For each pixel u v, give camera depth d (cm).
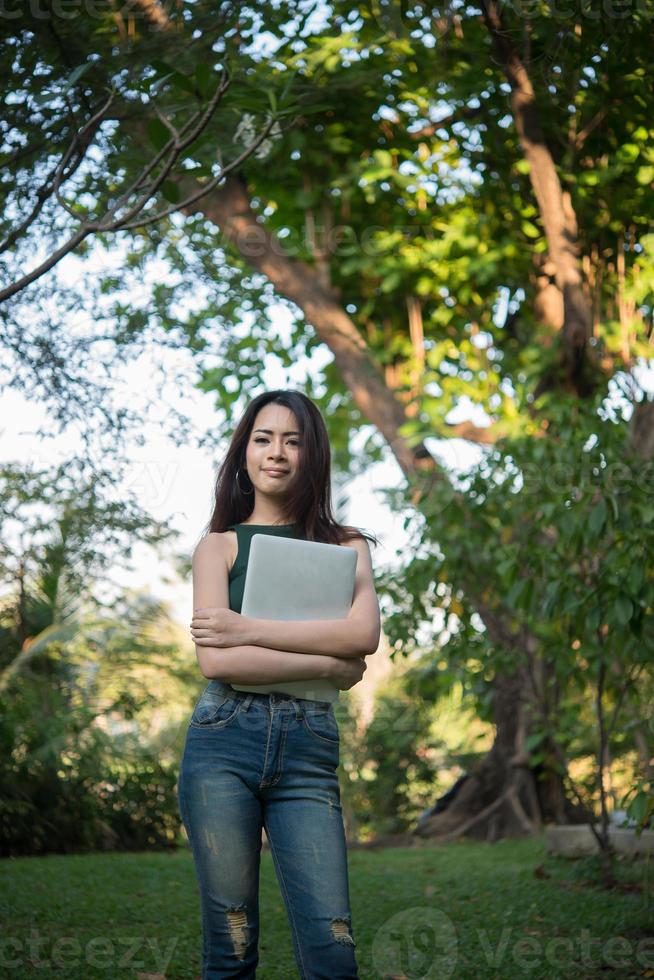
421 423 808
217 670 211
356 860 681
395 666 1061
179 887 518
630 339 747
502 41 535
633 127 693
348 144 823
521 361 819
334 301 878
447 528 627
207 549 230
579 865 535
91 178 404
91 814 780
